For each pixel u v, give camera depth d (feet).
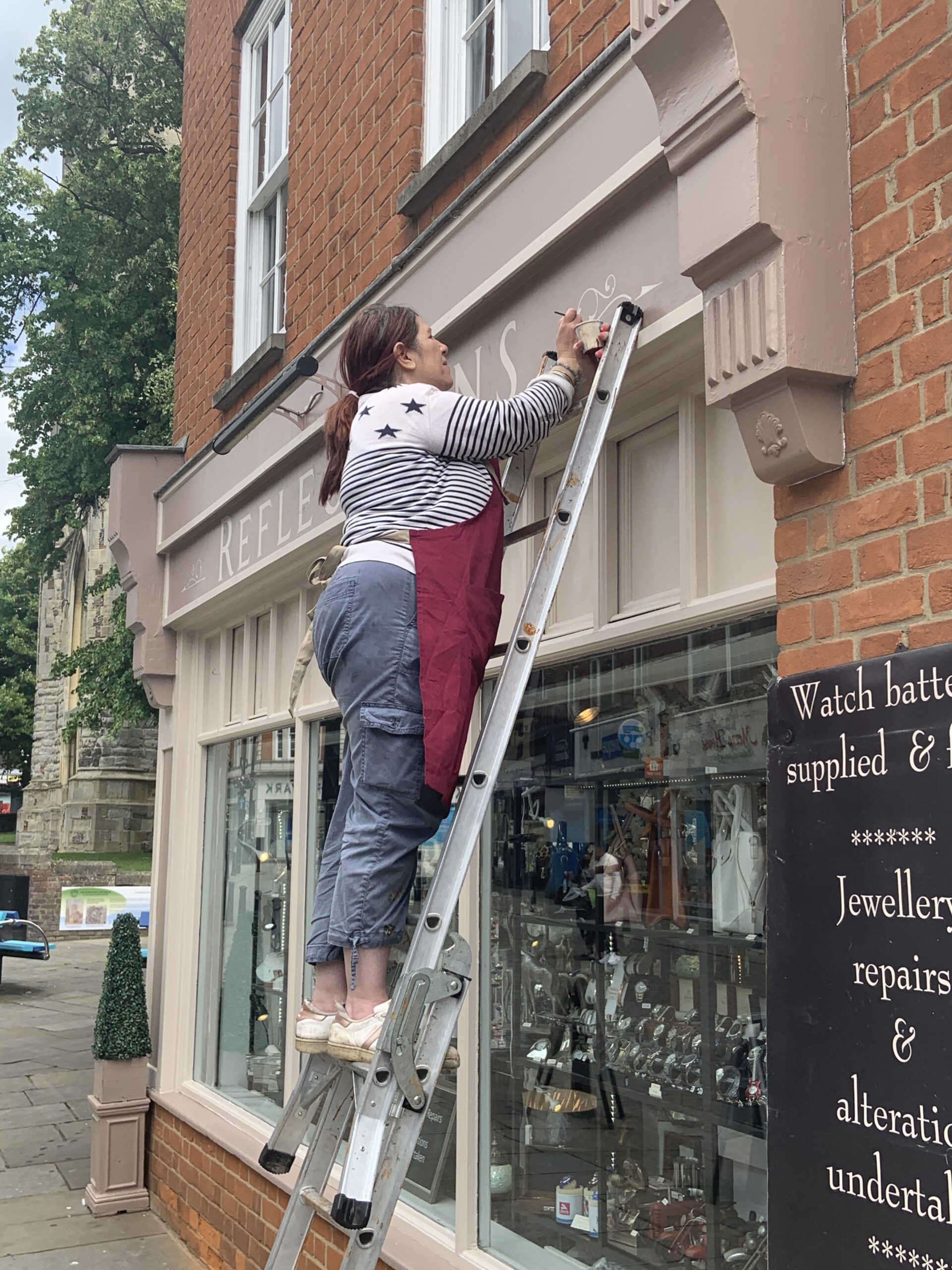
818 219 7.66
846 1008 7.02
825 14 7.93
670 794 10.55
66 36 59.47
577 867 11.82
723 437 10.00
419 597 7.55
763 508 9.51
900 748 6.89
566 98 10.50
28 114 59.98
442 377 8.83
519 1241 12.12
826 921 7.24
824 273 7.63
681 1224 10.27
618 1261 10.93
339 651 7.72
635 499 11.15
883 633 7.26
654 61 8.21
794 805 7.60
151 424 53.36
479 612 7.69
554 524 8.29
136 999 21.70
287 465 17.12
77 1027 41.14
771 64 7.66
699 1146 10.20
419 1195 13.88
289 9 19.75
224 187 22.30
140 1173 21.47
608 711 11.42
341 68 17.49
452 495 7.88
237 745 21.12
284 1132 8.09
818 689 7.51
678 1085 10.43
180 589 21.97
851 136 7.88
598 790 11.53
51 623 121.70
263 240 21.72
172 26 60.59
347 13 17.40
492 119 12.75
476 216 12.23
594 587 11.43
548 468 12.34
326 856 8.60
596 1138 11.40
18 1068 34.37
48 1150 25.46
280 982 18.40
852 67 7.92
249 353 21.42
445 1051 7.10
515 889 12.74
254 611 20.42
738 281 7.91
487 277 11.96
